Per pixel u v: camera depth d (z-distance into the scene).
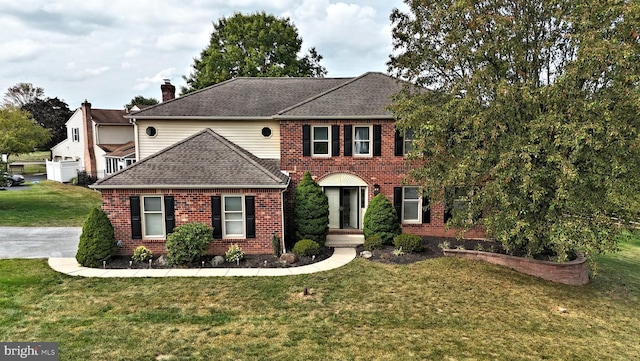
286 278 11.90
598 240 10.41
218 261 13.21
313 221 15.46
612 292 12.26
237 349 7.53
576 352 8.09
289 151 17.31
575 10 9.95
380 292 10.88
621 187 10.14
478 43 11.66
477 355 7.67
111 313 9.12
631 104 9.46
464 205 13.46
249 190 14.20
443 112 11.75
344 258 14.09
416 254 14.45
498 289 11.40
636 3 9.12
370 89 18.48
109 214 13.94
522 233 11.96
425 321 9.15
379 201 16.09
